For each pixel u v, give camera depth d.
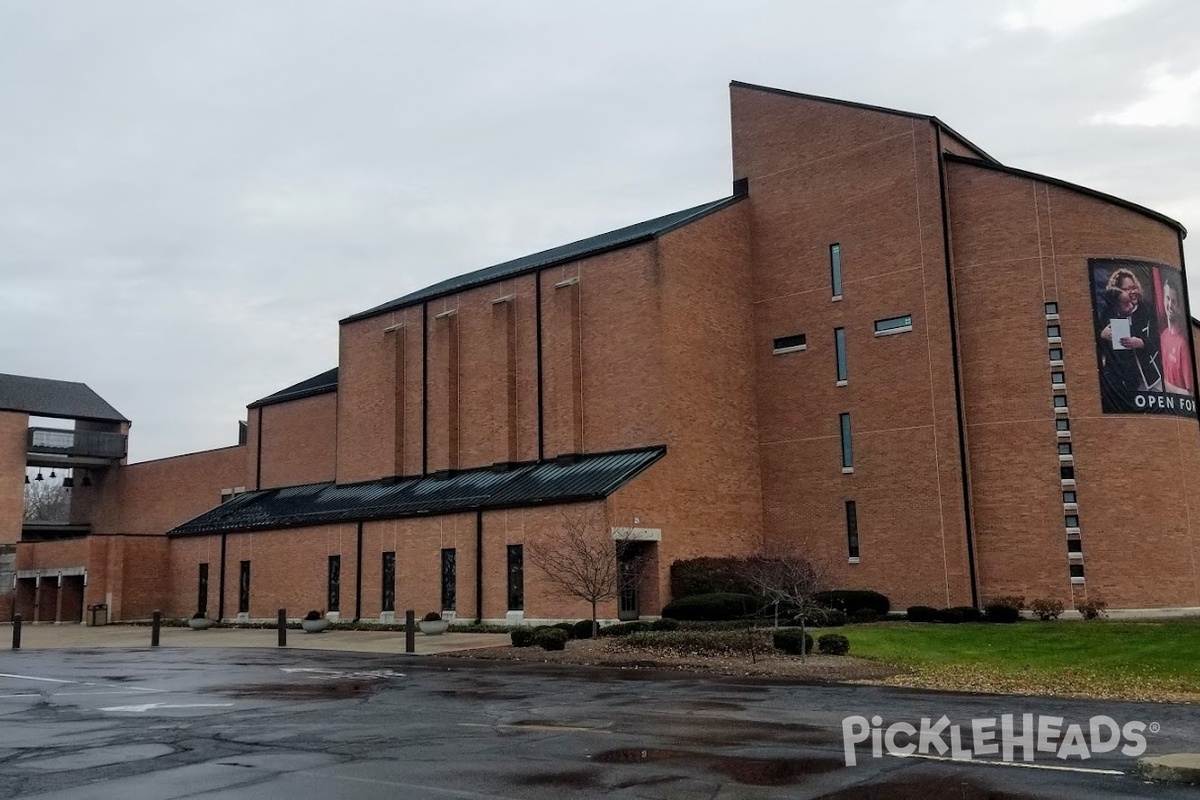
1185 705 16.48
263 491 57.16
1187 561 34.81
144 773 10.92
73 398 69.75
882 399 38.28
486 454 42.97
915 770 10.74
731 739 12.73
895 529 37.34
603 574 31.53
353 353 50.38
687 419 38.03
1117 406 34.94
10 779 10.68
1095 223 35.94
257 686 20.06
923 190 37.97
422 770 10.88
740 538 39.53
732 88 44.69
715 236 41.00
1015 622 32.94
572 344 40.19
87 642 37.84
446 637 34.28
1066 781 10.20
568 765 11.06
